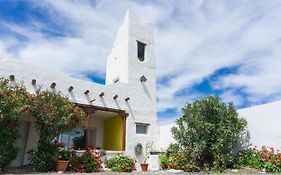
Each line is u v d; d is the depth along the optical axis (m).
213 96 14.71
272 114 12.84
